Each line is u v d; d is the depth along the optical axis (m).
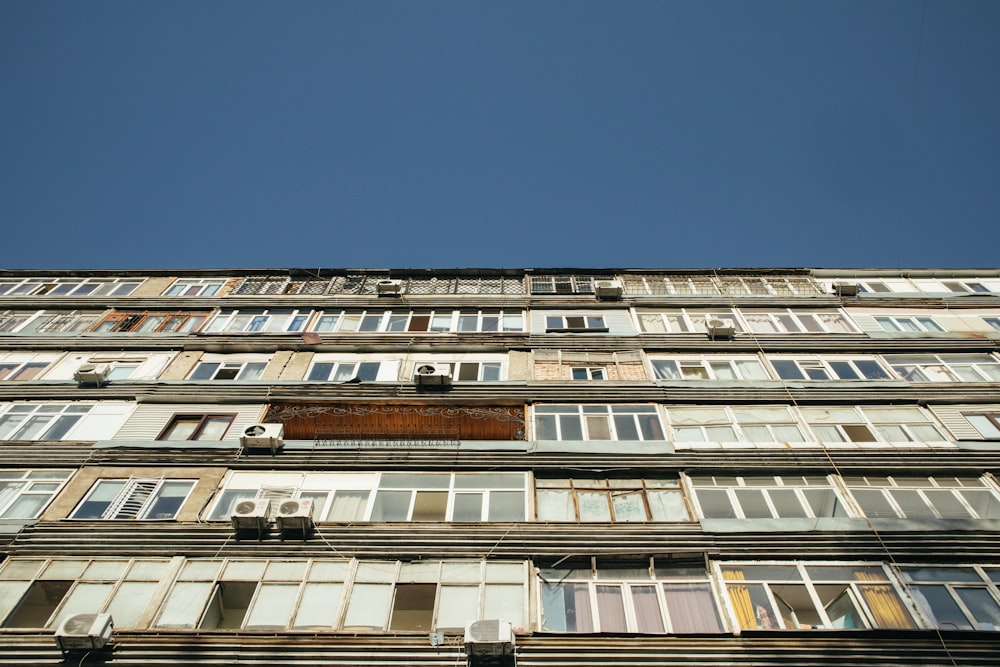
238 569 12.77
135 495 14.55
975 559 12.79
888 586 12.34
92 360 19.52
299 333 20.44
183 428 16.88
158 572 12.75
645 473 15.01
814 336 19.73
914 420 16.70
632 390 17.44
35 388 17.94
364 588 12.43
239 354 19.66
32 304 22.14
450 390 17.55
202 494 14.51
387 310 21.67
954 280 23.38
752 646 11.12
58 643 11.09
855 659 10.95
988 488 14.63
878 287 23.03
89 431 16.66
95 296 22.67
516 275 23.72
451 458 15.21
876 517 13.88
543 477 14.93
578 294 22.25
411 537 13.27
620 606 12.16
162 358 19.55
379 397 17.38
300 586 12.46
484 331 20.58
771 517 13.91
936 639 11.21
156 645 11.27
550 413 16.91
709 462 15.08
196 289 23.31
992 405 17.08
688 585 12.48
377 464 15.16
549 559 12.93
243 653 11.18
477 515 14.04
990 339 19.52
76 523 13.62
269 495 14.26
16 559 12.95
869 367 18.75
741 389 17.50
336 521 13.80
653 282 23.16
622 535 13.27
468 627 10.99
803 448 15.38
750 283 23.06
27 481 15.02
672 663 10.93
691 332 20.16
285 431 17.75
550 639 11.25
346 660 11.12
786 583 12.45
